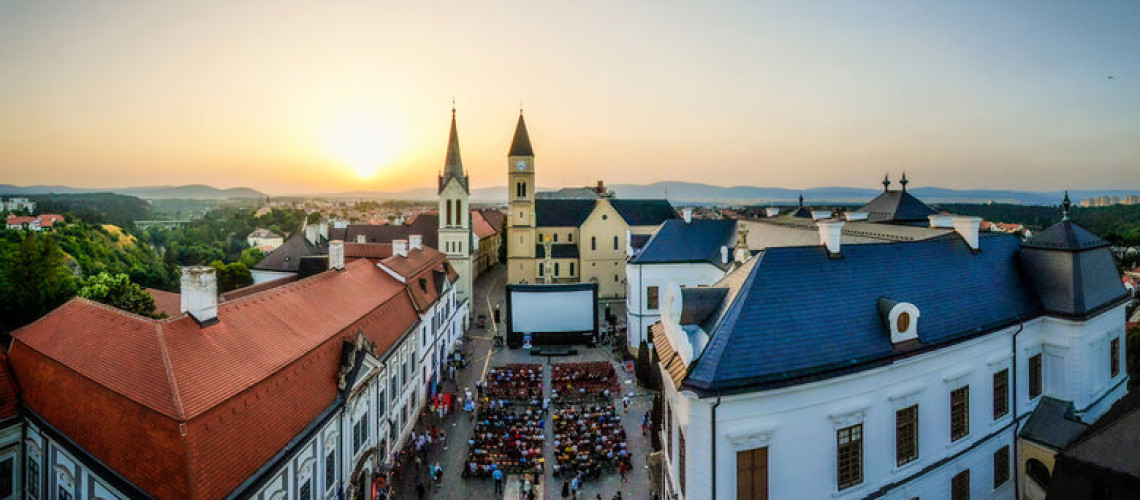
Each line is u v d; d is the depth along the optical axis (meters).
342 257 45.12
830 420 24.00
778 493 23.34
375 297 43.78
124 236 129.00
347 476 31.41
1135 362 51.47
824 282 26.84
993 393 29.44
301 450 26.17
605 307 93.19
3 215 108.12
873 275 28.20
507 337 72.50
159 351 23.44
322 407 28.89
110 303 49.03
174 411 21.00
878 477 25.28
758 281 25.73
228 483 21.33
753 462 22.95
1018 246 35.19
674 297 25.81
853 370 23.78
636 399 52.72
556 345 72.06
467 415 49.41
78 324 28.66
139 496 20.50
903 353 25.09
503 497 36.22
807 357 23.72
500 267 147.62
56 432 24.50
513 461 39.59
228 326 27.69
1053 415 30.81
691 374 22.98
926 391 26.56
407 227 116.31
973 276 31.25
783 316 24.84
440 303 59.22
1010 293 31.64
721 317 25.25
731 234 66.50
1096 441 23.86
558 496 36.41
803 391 23.44
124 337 25.50
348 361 32.19
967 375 28.03
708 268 64.19
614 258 98.81
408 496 36.47
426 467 40.06
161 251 166.12
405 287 50.03
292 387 27.58
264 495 23.38
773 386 22.39
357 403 33.06
